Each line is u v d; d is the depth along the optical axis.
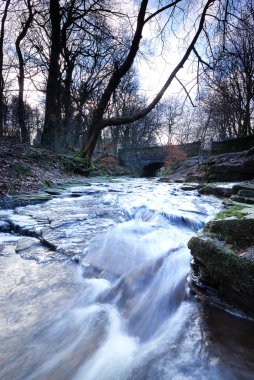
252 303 2.31
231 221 2.69
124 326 2.55
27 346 2.24
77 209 6.49
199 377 1.88
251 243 2.50
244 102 20.91
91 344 2.30
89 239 4.34
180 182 15.18
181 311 2.67
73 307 2.75
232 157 13.66
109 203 7.34
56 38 16.02
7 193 7.56
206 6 14.05
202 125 40.88
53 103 16.50
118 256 3.67
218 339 2.22
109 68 20.77
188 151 31.53
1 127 18.39
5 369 2.02
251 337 2.21
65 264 3.62
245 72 19.23
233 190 8.23
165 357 2.10
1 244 4.34
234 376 1.86
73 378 1.96
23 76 20.09
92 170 17.31
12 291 2.99
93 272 3.40
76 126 23.06
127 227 4.98
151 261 3.47
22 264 3.61
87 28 18.95
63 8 16.00
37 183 9.41
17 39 19.67
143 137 56.12
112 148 46.47
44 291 3.01
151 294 2.95
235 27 14.06
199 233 2.88
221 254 2.51
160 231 4.80
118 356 2.18
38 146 15.62
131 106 40.03
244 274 2.32
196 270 2.85
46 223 5.25
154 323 2.65
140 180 17.84
